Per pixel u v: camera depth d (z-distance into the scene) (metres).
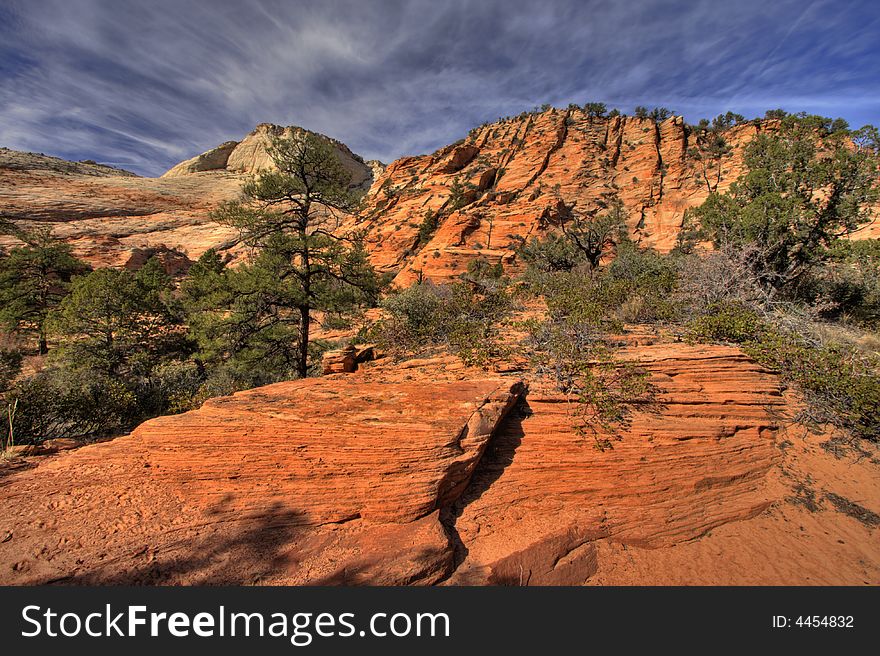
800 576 3.60
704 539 4.04
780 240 12.04
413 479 3.70
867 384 5.04
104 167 107.56
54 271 32.12
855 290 10.98
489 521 3.89
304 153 14.48
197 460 3.85
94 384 10.73
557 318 7.85
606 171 60.97
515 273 44.78
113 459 3.95
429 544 3.33
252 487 3.61
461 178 66.31
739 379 5.71
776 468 4.80
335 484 3.64
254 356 14.72
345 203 15.83
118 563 2.83
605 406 4.96
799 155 12.86
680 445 4.77
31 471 3.83
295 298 14.67
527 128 74.25
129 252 52.09
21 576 2.68
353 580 3.01
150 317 19.53
